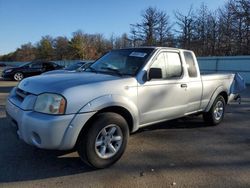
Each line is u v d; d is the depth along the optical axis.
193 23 47.50
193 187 4.01
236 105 10.59
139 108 4.93
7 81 21.58
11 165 4.56
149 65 5.16
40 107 4.12
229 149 5.54
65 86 4.20
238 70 23.33
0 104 9.95
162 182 4.12
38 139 4.09
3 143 5.52
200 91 6.36
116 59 5.54
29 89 4.40
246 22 39.31
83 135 4.25
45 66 22.86
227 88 7.36
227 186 4.06
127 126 4.65
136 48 5.66
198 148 5.55
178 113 5.83
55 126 3.96
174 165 4.71
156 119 5.34
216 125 7.25
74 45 77.31
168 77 5.56
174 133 6.49
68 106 4.04
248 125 7.41
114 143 4.57
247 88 18.38
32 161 4.72
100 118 4.30
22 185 3.95
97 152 4.35
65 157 4.89
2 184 3.96
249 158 5.10
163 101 5.38
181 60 5.89
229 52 43.19
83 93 4.19
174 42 50.00
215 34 46.16
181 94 5.79
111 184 4.02
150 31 53.41
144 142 5.81
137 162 4.79
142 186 3.99
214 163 4.84
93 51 76.56
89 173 4.34
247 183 4.16
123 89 4.64
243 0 39.53
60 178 4.16
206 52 46.47
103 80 4.57
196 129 6.87
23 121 4.16
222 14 46.75
